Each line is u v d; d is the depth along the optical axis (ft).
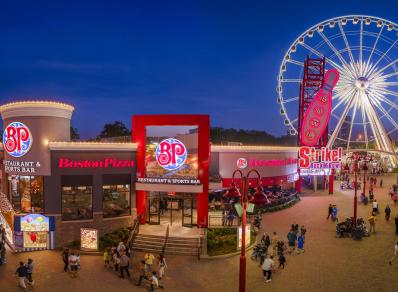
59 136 104.32
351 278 76.18
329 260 86.74
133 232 100.42
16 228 99.45
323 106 177.27
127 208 110.52
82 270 83.71
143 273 76.18
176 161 108.88
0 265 87.92
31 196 102.58
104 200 106.52
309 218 127.65
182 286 74.33
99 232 104.78
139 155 110.32
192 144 108.47
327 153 176.86
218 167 136.46
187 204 125.49
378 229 112.37
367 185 202.49
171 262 87.92
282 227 115.85
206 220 107.86
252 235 105.19
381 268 81.25
